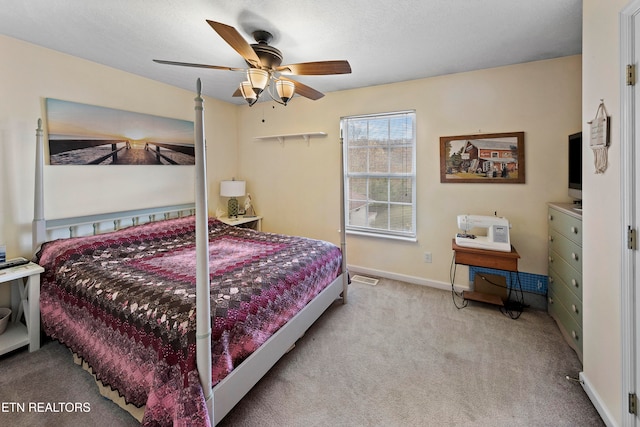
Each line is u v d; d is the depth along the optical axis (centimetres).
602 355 149
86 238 239
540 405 159
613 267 137
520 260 283
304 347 215
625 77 124
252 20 194
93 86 267
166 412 129
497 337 226
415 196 331
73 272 200
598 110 147
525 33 215
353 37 219
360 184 365
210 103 389
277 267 209
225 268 205
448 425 148
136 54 249
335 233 382
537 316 259
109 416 153
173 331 135
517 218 282
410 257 340
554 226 241
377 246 359
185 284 174
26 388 173
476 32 213
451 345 216
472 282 308
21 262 216
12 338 208
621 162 128
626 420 130
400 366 194
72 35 217
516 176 279
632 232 124
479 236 287
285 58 256
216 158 401
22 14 188
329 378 183
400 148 338
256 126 422
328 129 372
